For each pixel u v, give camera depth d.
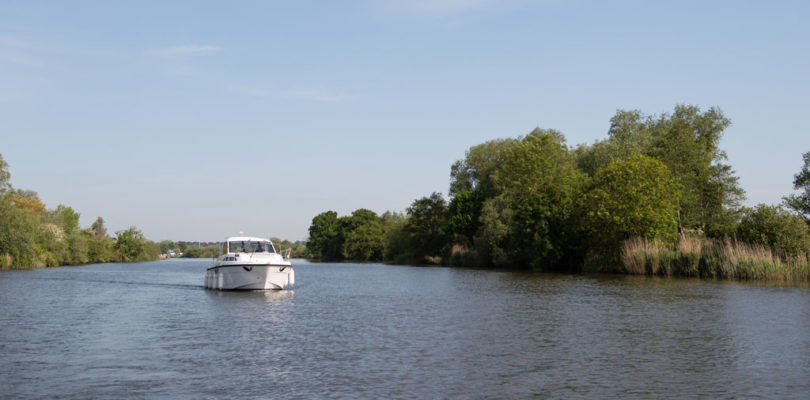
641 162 61.41
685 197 69.88
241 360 16.31
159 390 13.18
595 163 81.38
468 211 96.88
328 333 21.03
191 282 52.53
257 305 30.72
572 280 50.38
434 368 15.34
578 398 12.62
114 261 133.25
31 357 16.78
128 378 14.26
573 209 70.12
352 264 117.25
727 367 15.52
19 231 82.38
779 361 16.25
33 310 28.45
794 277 45.03
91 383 13.79
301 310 28.33
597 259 64.94
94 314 26.83
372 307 29.58
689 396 12.80
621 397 12.70
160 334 20.89
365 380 14.04
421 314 26.59
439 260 103.94
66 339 19.83
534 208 73.31
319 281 53.22
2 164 81.06
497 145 105.31
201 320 24.67
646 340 19.50
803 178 60.25
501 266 82.62
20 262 83.06
